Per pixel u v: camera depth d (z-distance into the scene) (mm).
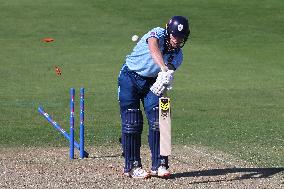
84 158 34188
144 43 29031
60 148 37156
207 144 38500
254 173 30875
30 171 30812
